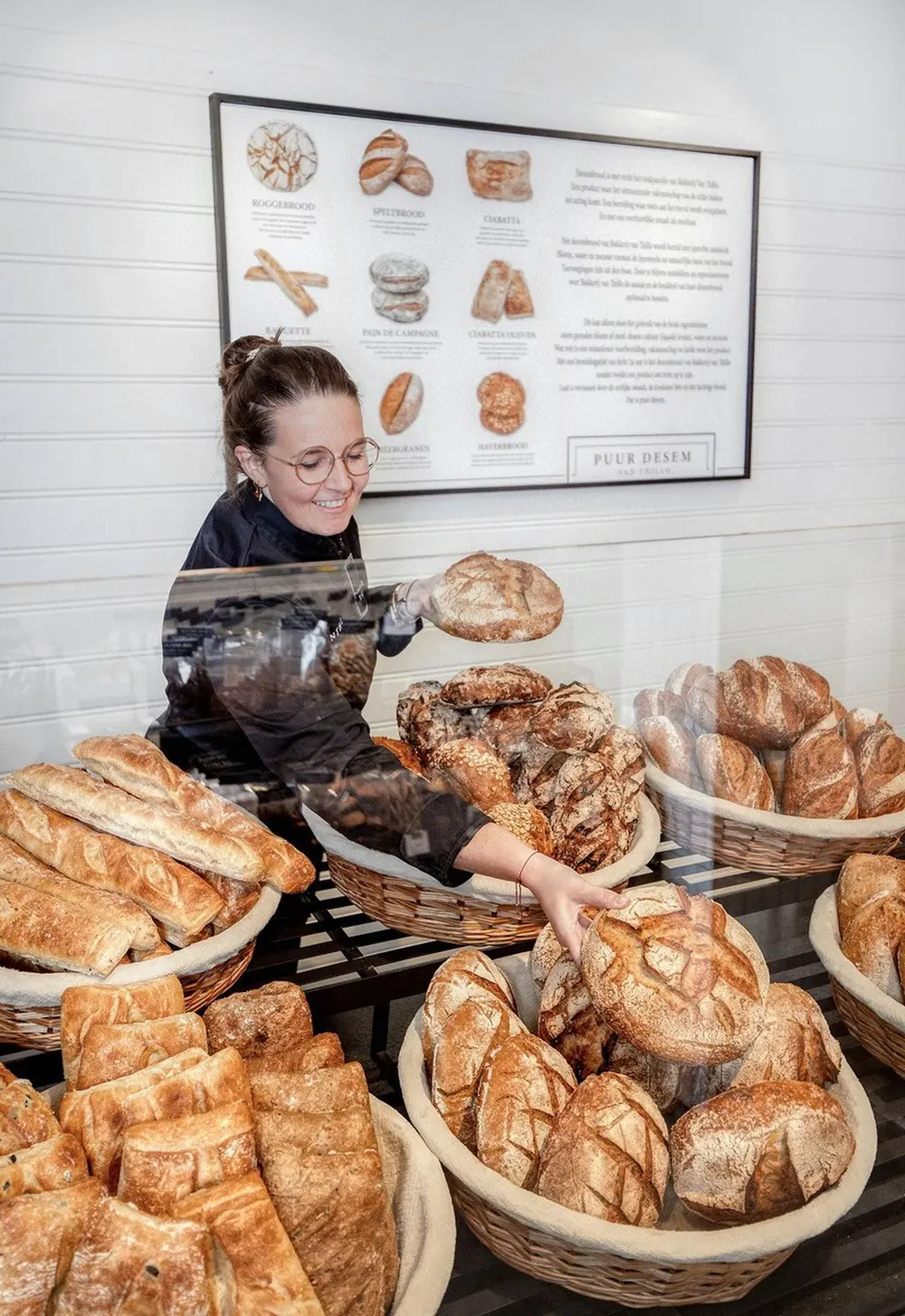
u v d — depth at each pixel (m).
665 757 1.12
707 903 0.87
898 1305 0.74
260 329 2.18
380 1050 0.89
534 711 1.16
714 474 2.73
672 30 2.44
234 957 0.88
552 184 2.39
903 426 2.97
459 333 2.37
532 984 0.94
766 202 2.65
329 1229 0.66
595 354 2.52
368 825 0.95
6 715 0.96
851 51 2.64
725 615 1.27
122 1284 0.60
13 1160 0.66
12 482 2.08
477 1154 0.77
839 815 1.06
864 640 1.33
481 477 2.46
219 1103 0.72
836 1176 0.74
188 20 2.03
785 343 2.77
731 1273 0.71
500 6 2.26
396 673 1.25
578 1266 0.72
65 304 2.05
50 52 1.95
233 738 0.98
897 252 2.85
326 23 2.12
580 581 1.23
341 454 1.18
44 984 0.80
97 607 1.01
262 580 1.10
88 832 0.89
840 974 0.90
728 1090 0.78
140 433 2.14
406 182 2.24
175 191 2.08
